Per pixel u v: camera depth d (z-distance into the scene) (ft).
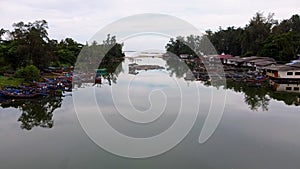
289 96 119.85
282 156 56.59
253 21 278.87
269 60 201.67
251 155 57.00
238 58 235.61
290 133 70.23
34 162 54.39
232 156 56.54
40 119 84.02
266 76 170.91
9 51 156.15
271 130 72.54
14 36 175.42
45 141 65.05
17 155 57.62
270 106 100.78
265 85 149.18
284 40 215.31
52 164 53.42
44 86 124.06
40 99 109.40
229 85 147.33
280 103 106.01
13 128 75.66
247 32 270.46
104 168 51.42
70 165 52.90
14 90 112.57
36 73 137.08
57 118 83.97
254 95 122.42
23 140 66.08
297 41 215.92
